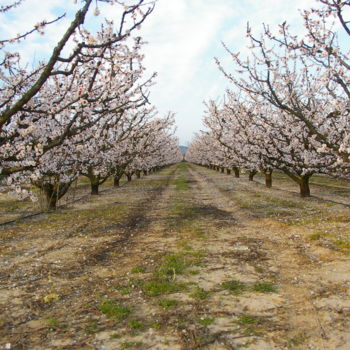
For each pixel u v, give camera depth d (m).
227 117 18.34
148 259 7.71
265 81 8.80
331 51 7.82
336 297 5.38
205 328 4.55
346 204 14.46
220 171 50.41
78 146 10.13
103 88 7.98
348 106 9.68
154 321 4.79
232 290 5.82
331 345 4.07
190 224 11.78
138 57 8.62
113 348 4.13
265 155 15.06
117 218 13.25
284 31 8.44
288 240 9.07
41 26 4.45
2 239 10.01
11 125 8.63
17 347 4.20
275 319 4.76
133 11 4.93
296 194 19.08
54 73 4.32
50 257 8.05
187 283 6.16
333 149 9.12
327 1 6.96
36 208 15.97
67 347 4.18
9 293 5.90
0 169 7.00
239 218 12.80
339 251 7.71
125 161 21.53
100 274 6.80
